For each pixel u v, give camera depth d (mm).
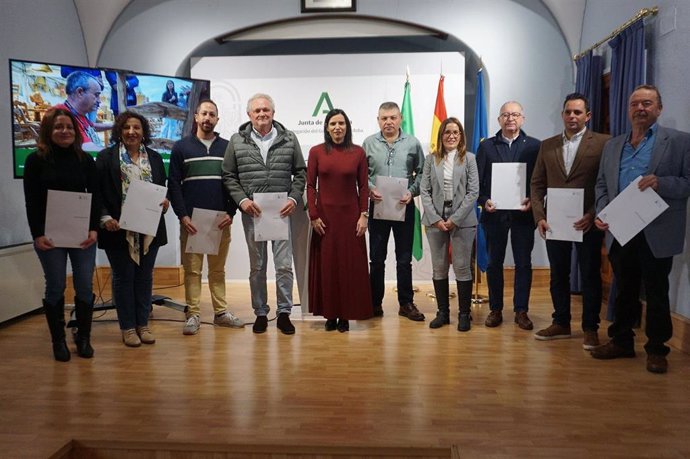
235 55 6125
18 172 3939
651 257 3023
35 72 4004
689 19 3430
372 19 5715
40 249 3203
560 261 3652
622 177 3115
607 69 4715
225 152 3867
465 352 3396
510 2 5496
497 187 3854
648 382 2877
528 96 5555
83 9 5527
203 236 3756
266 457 2209
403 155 4195
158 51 5691
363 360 3248
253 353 3393
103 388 2818
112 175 3424
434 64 5668
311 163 3863
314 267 3918
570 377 2959
